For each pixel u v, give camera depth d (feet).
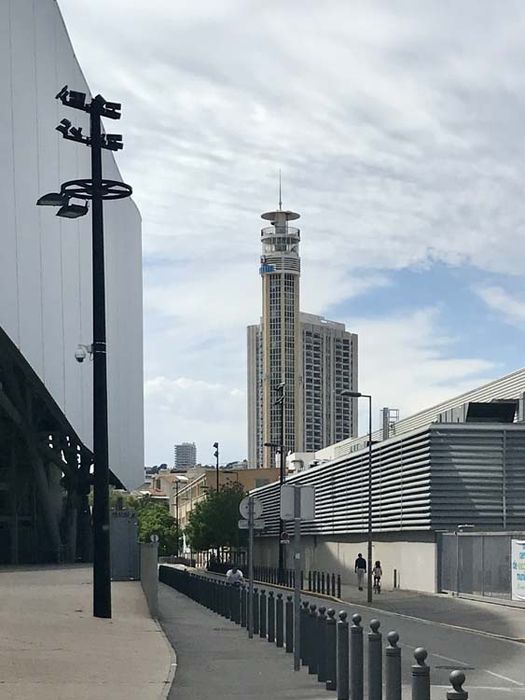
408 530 166.61
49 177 183.62
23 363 168.66
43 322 178.81
